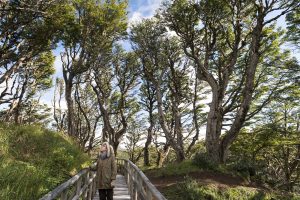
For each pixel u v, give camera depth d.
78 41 24.17
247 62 24.31
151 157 48.56
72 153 13.77
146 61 30.12
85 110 39.50
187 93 33.31
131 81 35.69
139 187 7.96
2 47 20.36
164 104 37.41
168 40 29.05
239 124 21.12
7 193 6.24
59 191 4.93
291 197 19.17
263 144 28.25
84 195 8.70
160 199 3.91
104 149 8.55
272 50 24.20
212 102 23.00
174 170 19.86
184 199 14.81
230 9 22.17
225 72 23.23
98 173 8.47
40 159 10.98
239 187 17.36
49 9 19.48
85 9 24.52
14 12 19.09
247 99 20.89
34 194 7.44
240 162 21.31
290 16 21.08
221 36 24.91
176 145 26.03
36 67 28.64
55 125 38.28
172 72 30.22
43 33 20.84
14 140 11.71
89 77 32.53
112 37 27.34
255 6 21.09
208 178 17.91
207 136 22.33
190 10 22.80
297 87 24.83
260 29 20.55
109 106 37.88
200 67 23.53
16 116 24.72
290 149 32.66
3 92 24.81
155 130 40.19
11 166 8.29
